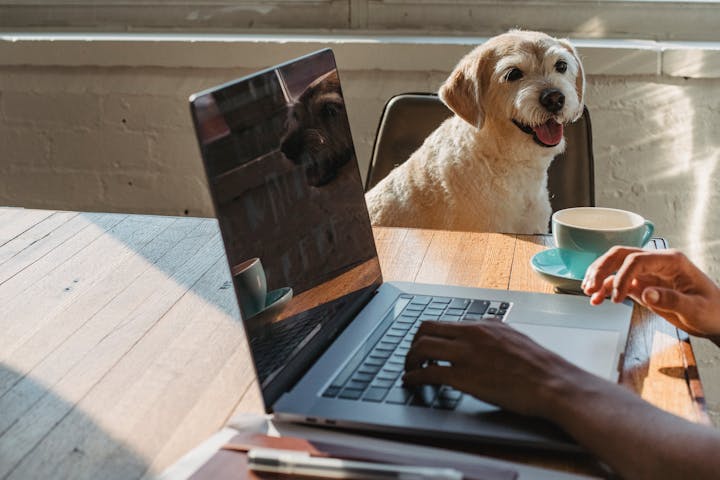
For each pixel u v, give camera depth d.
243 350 1.03
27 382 0.97
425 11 2.53
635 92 2.32
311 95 1.12
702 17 2.40
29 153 2.68
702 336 1.04
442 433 0.80
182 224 1.51
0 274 1.29
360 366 0.94
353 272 1.13
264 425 0.84
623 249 1.09
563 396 0.79
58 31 2.69
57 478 0.78
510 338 0.86
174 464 0.78
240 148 0.92
